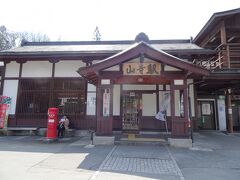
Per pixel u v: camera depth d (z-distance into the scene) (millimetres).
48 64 11906
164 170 5227
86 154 6719
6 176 4602
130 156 6496
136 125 11156
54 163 5695
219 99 14422
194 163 5887
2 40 31547
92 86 11445
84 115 11211
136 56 8258
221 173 5074
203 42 14758
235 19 12031
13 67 12016
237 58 12836
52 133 9242
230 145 8523
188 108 8914
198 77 8867
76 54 11180
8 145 8250
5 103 11375
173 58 7844
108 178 4590
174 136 8148
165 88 11227
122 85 11469
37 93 11602
